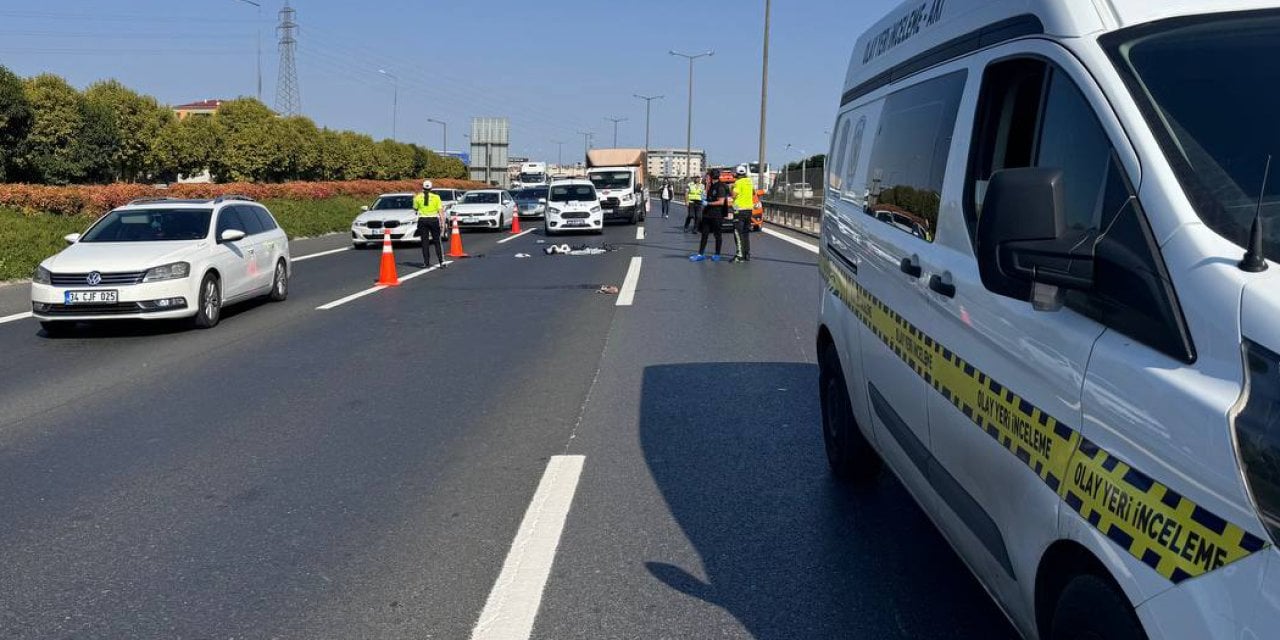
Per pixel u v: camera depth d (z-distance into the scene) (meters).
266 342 10.52
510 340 10.42
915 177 3.98
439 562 4.36
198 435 6.59
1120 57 2.58
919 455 3.70
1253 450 1.81
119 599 3.99
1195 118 2.38
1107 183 2.44
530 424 6.82
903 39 4.69
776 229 32.41
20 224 19.77
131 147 51.03
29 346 10.39
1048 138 2.81
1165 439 2.03
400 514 4.99
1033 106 2.97
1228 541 1.83
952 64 3.79
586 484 5.46
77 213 23.81
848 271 4.98
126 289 10.83
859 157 5.18
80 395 7.90
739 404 7.35
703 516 4.93
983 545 3.05
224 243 12.32
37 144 44.00
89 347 10.32
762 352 9.50
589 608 3.88
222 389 8.09
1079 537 2.32
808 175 32.19
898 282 3.96
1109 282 2.30
